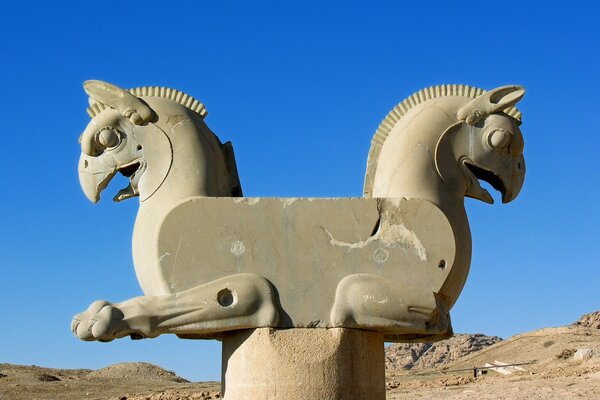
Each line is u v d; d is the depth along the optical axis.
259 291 6.54
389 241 6.68
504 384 18.58
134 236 6.88
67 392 23.61
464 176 7.10
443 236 6.75
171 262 6.59
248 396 6.52
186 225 6.64
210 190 6.91
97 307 6.51
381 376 6.83
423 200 6.79
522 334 33.69
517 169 7.24
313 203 6.70
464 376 24.34
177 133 7.00
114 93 7.00
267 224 6.65
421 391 18.45
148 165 6.93
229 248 6.61
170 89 7.30
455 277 6.80
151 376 30.55
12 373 27.89
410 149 6.98
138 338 6.66
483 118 7.14
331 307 6.56
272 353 6.48
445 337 7.05
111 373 30.81
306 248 6.63
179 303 6.51
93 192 7.05
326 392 6.46
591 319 40.09
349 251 6.64
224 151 7.32
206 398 19.00
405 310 6.57
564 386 16.84
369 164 7.27
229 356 6.73
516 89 7.17
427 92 7.34
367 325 6.56
